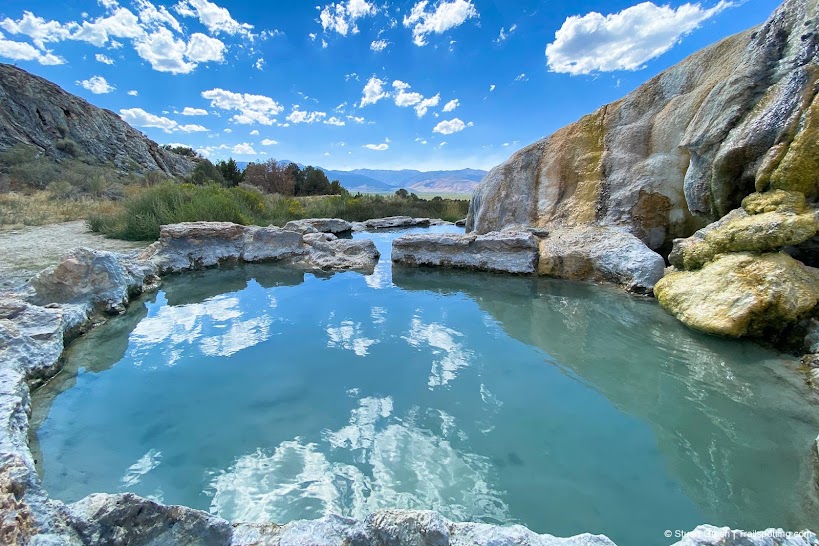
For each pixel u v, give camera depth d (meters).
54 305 5.51
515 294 7.79
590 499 2.75
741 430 3.45
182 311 6.71
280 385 4.34
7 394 3.43
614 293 7.56
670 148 8.38
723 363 4.63
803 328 4.70
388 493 2.81
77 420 3.69
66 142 28.27
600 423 3.63
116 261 6.83
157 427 3.59
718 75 7.66
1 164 22.36
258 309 6.90
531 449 3.28
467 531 2.24
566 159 10.40
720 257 5.70
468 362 4.90
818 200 5.32
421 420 3.70
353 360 4.95
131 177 27.50
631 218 8.79
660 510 2.65
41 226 13.31
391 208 24.20
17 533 1.93
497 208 11.83
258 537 2.20
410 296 7.74
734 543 2.15
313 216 20.98
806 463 3.01
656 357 4.89
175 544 2.15
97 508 2.15
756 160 5.88
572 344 5.38
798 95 5.46
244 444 3.36
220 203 13.88
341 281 8.92
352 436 3.46
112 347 5.26
